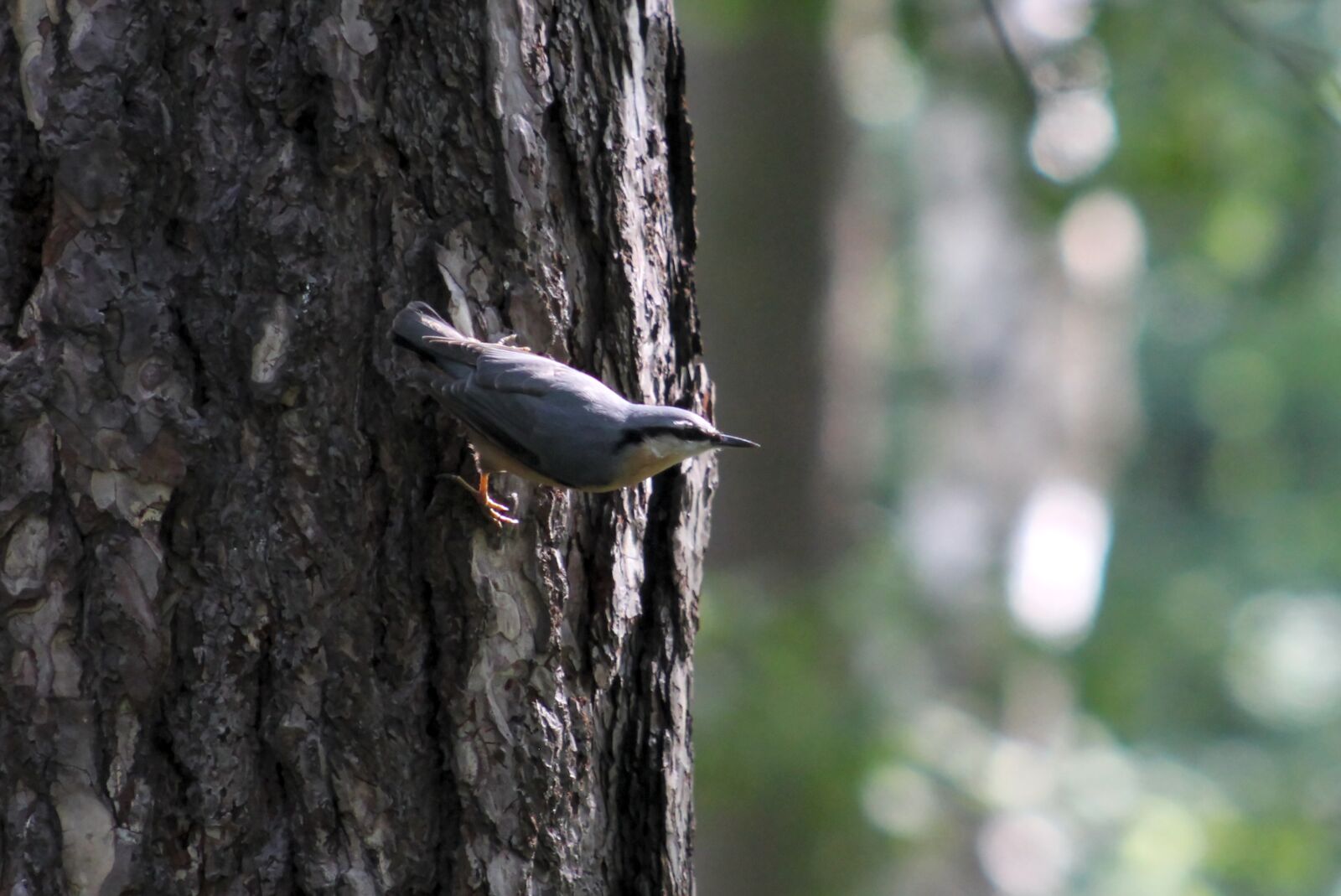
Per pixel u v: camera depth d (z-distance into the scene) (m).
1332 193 24.11
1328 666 30.48
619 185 6.82
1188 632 30.28
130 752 5.66
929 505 28.78
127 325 5.72
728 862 14.76
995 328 29.58
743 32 16.02
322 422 5.95
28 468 5.64
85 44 5.73
